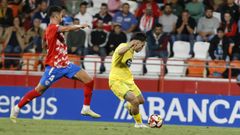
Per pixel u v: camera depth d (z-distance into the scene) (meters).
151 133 32.53
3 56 53.25
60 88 46.47
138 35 34.88
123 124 41.62
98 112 46.09
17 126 34.84
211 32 56.81
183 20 56.62
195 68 53.66
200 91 52.00
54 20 33.97
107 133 31.52
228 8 56.88
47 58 34.19
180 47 55.69
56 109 46.38
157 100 45.62
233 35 55.75
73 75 34.50
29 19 57.09
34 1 58.03
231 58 55.38
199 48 55.84
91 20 57.28
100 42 55.00
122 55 35.03
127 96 35.06
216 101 45.25
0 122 38.56
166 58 54.25
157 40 54.91
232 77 52.81
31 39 55.97
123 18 57.19
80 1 59.56
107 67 53.38
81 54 54.53
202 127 41.78
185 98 45.50
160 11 58.06
